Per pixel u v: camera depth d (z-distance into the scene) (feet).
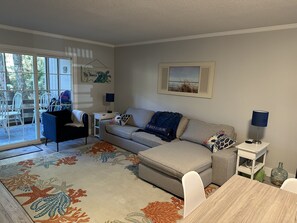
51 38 14.64
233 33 11.68
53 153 13.39
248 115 11.66
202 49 13.07
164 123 13.60
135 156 13.30
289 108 10.34
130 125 15.75
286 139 10.54
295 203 4.70
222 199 4.77
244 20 9.59
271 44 10.55
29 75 14.21
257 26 10.57
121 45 18.03
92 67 17.40
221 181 9.72
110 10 8.87
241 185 5.41
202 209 4.40
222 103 12.59
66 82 16.44
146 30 12.37
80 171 11.04
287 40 10.08
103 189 9.43
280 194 5.04
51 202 8.34
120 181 10.18
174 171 8.73
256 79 11.21
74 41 15.90
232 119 12.29
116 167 11.66
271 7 7.79
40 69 15.05
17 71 13.62
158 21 10.31
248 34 11.21
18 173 10.59
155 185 9.80
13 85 13.61
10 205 8.09
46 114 14.25
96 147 14.73
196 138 11.90
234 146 10.75
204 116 13.47
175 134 13.11
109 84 18.92
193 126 12.61
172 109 15.12
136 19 10.09
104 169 11.37
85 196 8.82
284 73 10.32
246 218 4.15
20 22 11.39
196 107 13.79
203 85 13.23
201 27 11.20
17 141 14.33
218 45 12.36
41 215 7.57
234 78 11.97
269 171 11.18
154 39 15.20
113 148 14.62
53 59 15.61
